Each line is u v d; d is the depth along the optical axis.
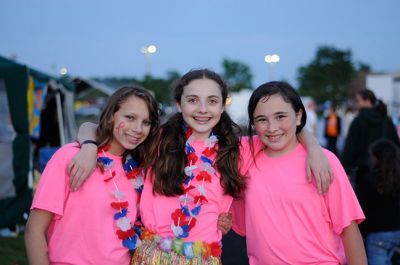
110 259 2.21
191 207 2.40
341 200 2.25
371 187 3.84
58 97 8.41
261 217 2.35
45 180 2.18
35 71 6.53
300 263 2.27
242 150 2.57
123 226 2.25
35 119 6.77
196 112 2.48
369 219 3.84
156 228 2.38
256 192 2.40
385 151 3.83
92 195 2.23
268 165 2.46
